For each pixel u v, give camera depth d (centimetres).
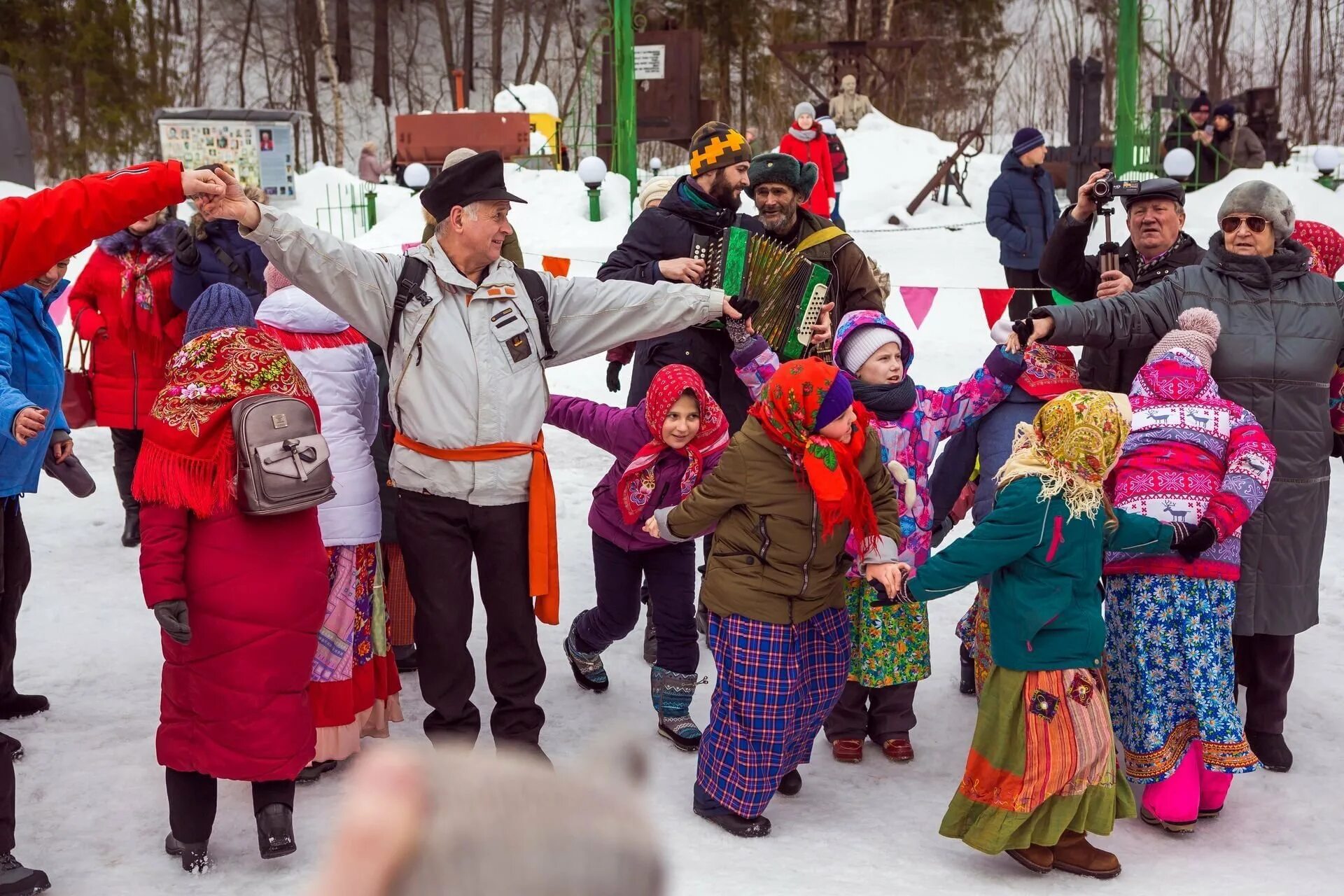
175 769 359
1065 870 380
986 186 2253
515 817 58
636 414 476
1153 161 2123
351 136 4781
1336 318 459
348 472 432
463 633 422
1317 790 446
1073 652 377
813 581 403
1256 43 4872
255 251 593
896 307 1364
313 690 429
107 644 566
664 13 3625
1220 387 456
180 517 348
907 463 460
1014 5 5228
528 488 421
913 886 366
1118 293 493
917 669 462
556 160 2350
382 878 56
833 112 2520
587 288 430
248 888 354
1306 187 1845
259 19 4856
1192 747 420
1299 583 452
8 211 326
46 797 418
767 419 394
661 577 476
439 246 414
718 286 488
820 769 468
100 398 670
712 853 389
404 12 5075
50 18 3198
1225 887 370
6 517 468
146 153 3322
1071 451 379
